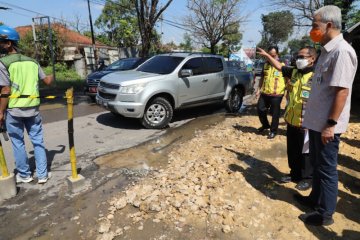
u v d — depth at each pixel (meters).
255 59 36.12
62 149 5.82
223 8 32.81
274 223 3.30
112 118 8.48
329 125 2.84
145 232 3.14
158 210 3.46
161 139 6.48
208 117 8.70
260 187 4.06
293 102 3.94
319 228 3.23
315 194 3.49
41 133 4.28
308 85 3.79
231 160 4.98
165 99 7.38
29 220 3.46
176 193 3.78
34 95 4.06
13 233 3.24
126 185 4.26
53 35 24.56
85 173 4.68
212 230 3.16
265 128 6.68
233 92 9.38
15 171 4.79
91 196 3.97
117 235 3.11
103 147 5.96
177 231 3.15
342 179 4.36
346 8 22.02
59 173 4.70
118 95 6.92
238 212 3.45
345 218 3.42
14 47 3.96
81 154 5.56
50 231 3.26
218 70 8.73
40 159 4.27
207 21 33.47
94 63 26.62
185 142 6.19
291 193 3.92
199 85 8.12
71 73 24.45
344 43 2.77
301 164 4.06
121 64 11.69
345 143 5.90
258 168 4.70
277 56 6.10
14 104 3.93
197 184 4.05
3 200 3.89
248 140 6.10
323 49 2.92
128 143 6.21
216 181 4.15
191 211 3.45
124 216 3.43
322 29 2.83
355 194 3.96
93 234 3.18
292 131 3.99
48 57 24.38
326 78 2.91
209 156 5.16
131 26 39.75
